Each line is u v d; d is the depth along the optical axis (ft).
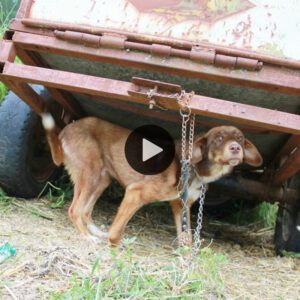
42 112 4.27
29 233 3.92
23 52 3.75
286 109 3.80
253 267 4.05
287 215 4.75
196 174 4.23
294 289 3.57
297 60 3.33
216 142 4.03
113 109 4.41
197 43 3.35
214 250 4.57
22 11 3.61
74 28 3.48
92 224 4.42
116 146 4.43
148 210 5.41
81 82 3.45
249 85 3.40
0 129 4.48
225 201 5.68
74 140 4.42
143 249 4.10
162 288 2.92
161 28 3.46
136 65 3.48
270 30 3.39
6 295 2.77
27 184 4.64
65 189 5.11
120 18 3.51
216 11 3.44
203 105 3.32
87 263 3.25
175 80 3.68
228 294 3.16
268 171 4.66
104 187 4.53
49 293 2.82
